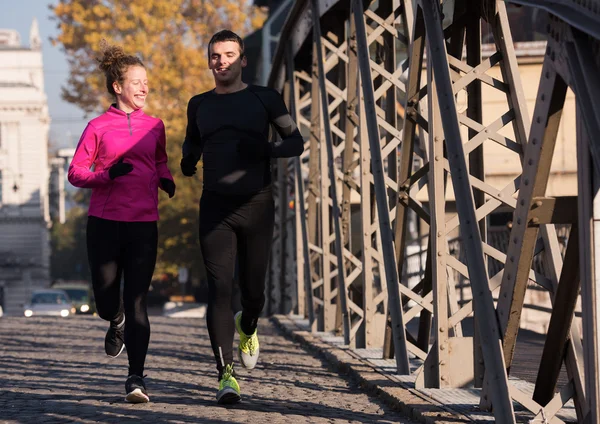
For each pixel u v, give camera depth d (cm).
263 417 809
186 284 9888
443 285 912
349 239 1483
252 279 896
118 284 924
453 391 903
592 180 577
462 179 718
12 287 9238
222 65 873
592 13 520
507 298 692
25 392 976
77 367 1248
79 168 894
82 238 13888
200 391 988
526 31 2792
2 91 9088
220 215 873
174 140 7400
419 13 938
